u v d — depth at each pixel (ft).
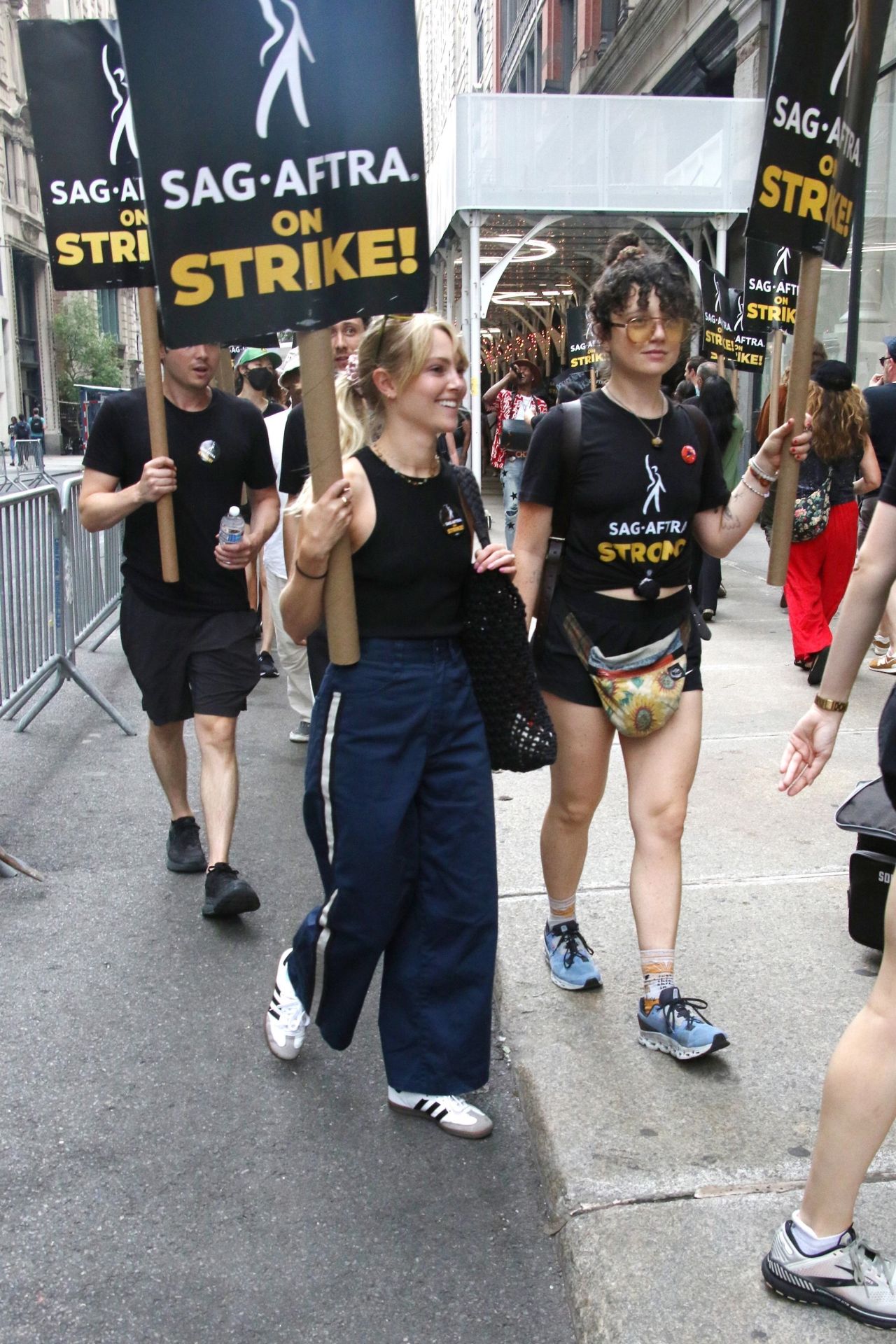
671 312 9.33
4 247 200.64
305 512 8.32
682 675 10.13
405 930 9.36
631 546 9.82
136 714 23.50
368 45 7.76
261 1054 10.80
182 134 7.70
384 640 8.86
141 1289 7.88
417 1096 9.66
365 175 7.91
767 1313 7.16
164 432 12.73
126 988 12.07
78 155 12.92
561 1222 8.27
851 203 9.61
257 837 16.46
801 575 22.75
